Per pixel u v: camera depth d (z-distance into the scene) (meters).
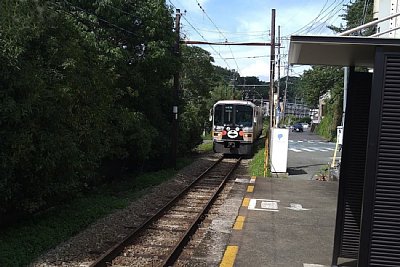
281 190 13.55
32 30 9.05
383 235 4.60
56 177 9.47
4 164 7.80
